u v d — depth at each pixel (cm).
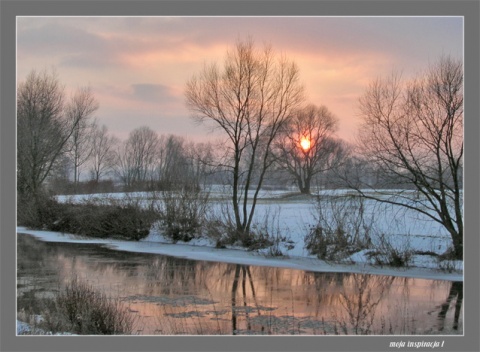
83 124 6078
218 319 1440
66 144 6012
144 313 1501
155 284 1998
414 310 1581
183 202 3475
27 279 2064
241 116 3234
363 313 1527
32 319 1341
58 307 1361
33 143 5253
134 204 3766
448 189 2483
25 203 4784
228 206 3453
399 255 2422
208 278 2161
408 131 2519
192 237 3409
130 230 3662
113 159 9381
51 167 5697
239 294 1812
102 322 1280
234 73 3228
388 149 2556
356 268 2405
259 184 3228
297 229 3105
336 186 2709
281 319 1447
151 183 3797
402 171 2561
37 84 5428
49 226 4400
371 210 3030
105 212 3850
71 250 3102
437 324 1412
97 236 3844
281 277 2205
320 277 2203
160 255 2892
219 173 3369
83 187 5800
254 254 2883
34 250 3095
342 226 2655
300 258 2711
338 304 1656
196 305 1619
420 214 2880
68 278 2102
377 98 2877
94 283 2002
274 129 3291
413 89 2534
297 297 1770
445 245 2522
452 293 1853
